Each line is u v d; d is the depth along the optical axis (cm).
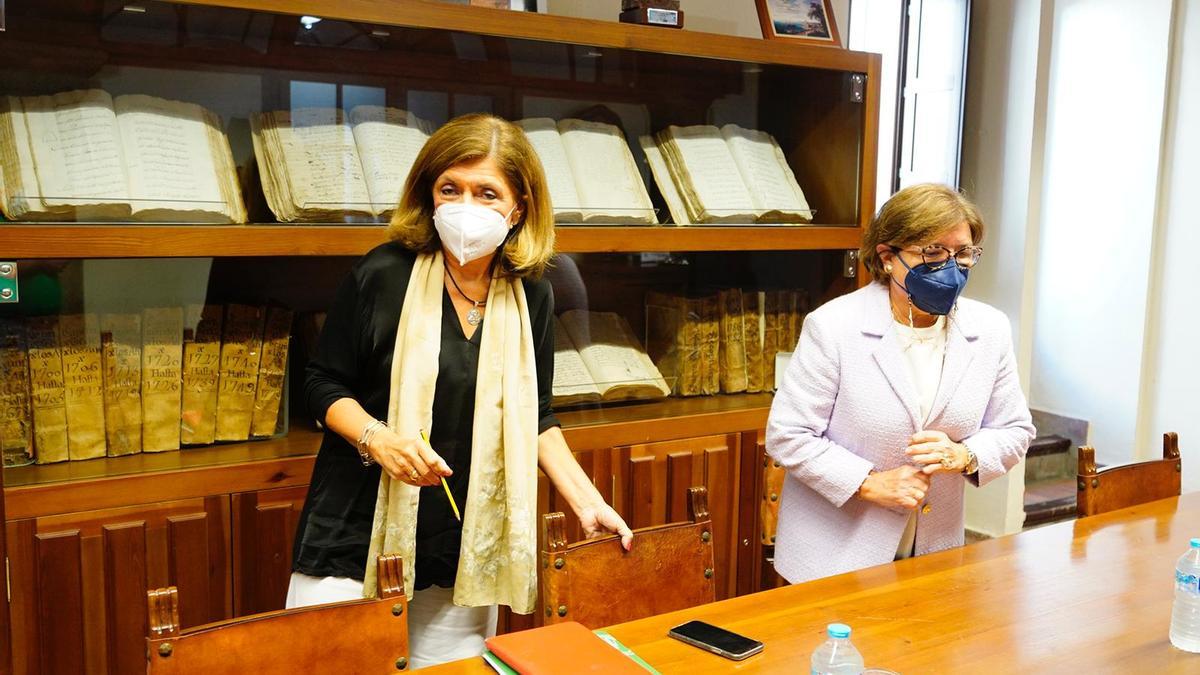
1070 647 158
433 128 264
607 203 278
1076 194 486
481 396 188
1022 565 196
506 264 191
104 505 217
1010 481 427
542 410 202
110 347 228
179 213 224
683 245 288
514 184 184
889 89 447
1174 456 257
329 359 187
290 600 190
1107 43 469
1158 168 452
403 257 188
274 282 246
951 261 199
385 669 155
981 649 157
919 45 447
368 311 185
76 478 216
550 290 203
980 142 441
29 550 211
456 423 188
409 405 181
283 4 223
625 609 182
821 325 213
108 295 226
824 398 211
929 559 199
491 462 190
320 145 244
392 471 170
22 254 207
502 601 194
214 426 243
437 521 189
